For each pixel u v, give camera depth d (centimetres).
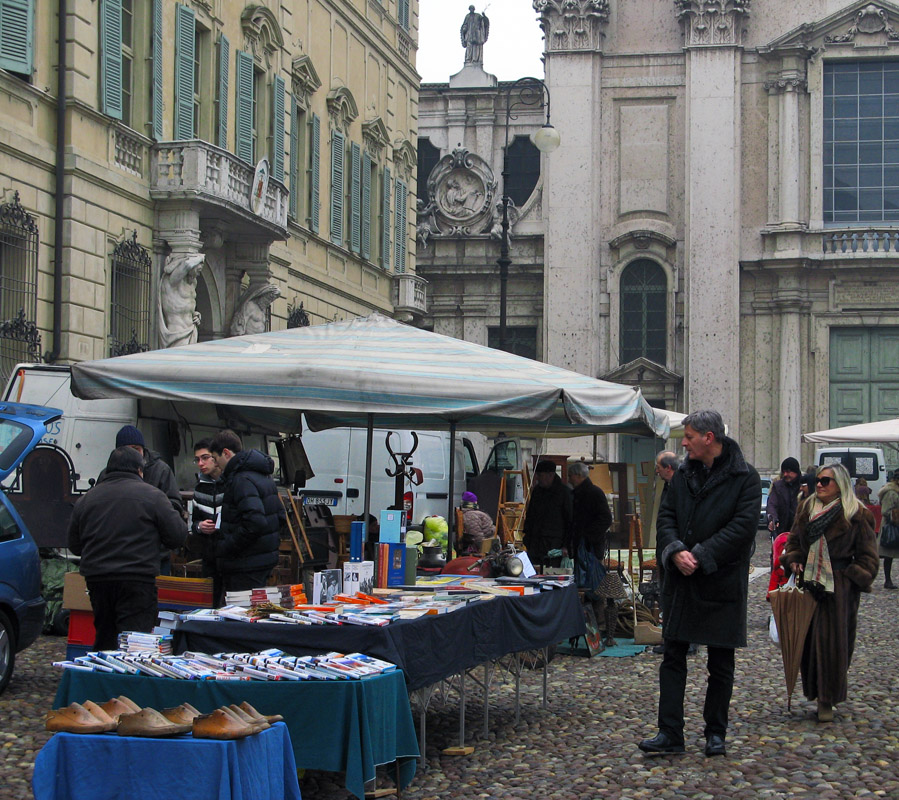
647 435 1430
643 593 1517
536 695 1101
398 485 1423
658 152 4472
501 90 5003
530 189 4978
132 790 553
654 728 954
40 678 1118
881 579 2423
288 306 2692
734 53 4369
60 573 1417
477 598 889
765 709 1034
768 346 4378
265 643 746
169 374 1039
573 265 4453
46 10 1880
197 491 1152
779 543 1212
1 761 810
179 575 1210
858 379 4338
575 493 1386
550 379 1078
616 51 4503
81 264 1914
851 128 4384
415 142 3691
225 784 545
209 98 2350
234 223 2280
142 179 2100
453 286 4656
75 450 1455
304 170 2833
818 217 4350
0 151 1755
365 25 3234
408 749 723
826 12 4394
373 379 1002
